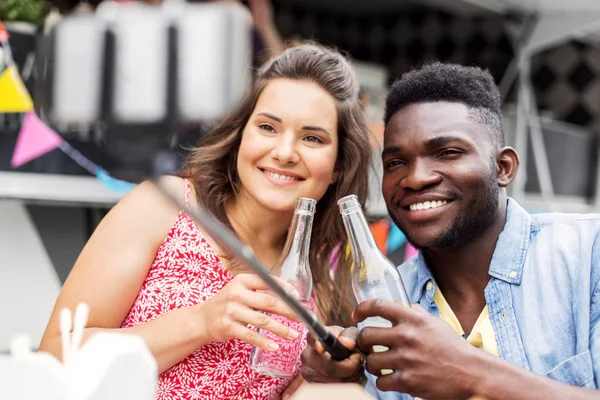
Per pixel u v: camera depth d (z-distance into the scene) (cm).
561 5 309
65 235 170
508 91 361
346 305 138
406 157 107
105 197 167
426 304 115
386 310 82
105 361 51
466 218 104
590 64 434
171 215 125
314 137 123
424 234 105
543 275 108
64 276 169
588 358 101
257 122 122
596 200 388
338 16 444
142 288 125
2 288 159
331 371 87
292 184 122
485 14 365
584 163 380
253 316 98
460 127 104
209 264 125
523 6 321
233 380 123
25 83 149
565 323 105
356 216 91
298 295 97
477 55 399
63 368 53
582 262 106
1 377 50
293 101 121
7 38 146
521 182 320
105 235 123
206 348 121
